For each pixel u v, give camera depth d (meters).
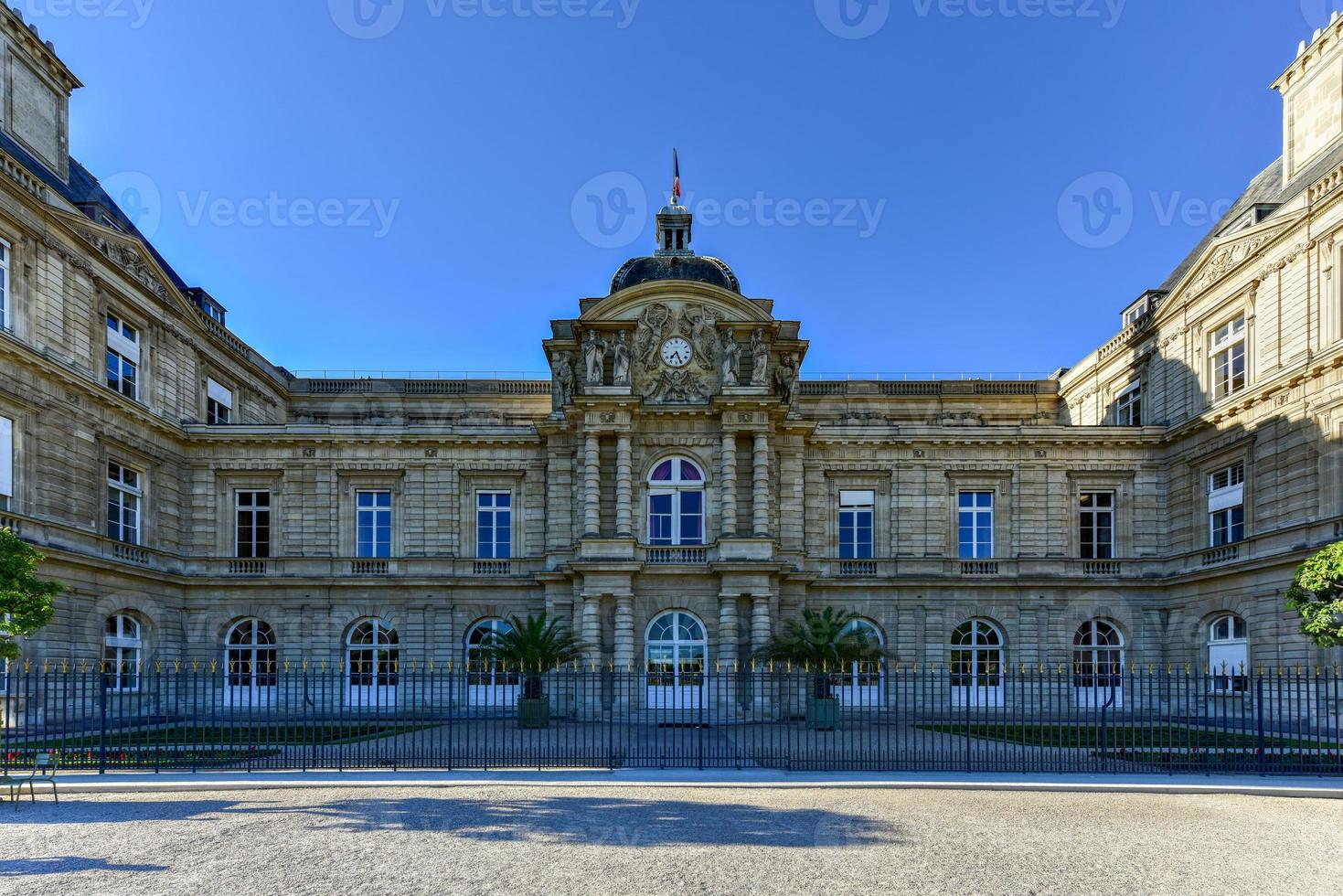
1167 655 46.88
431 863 15.75
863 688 46.94
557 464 46.34
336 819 19.11
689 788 22.69
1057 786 22.67
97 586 39.88
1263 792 22.31
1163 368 49.03
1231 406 42.12
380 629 46.84
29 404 36.31
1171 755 26.17
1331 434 36.94
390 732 33.66
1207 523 45.12
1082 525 48.62
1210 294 45.03
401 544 47.47
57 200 38.97
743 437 44.22
